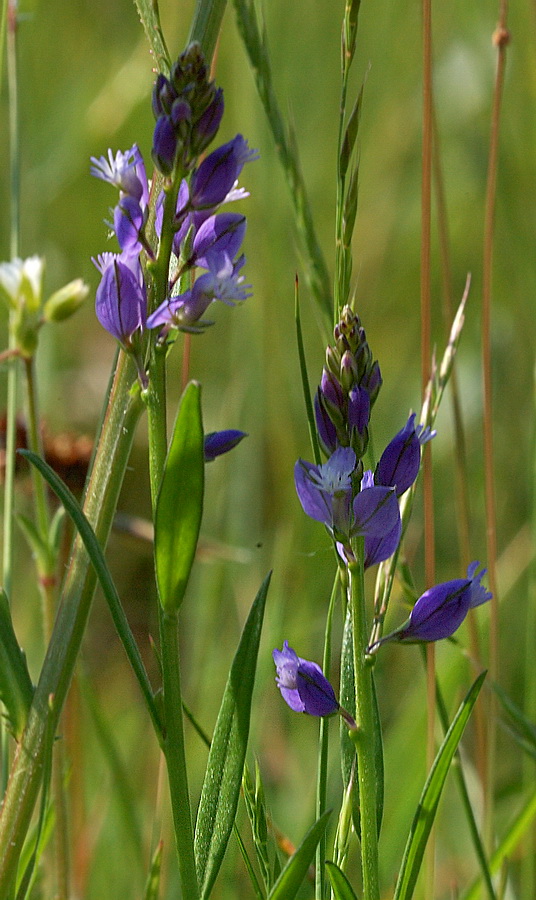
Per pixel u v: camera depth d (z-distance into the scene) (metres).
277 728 0.47
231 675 0.32
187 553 0.32
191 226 0.32
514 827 0.37
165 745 0.32
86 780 0.47
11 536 0.38
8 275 0.37
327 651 0.33
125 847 0.41
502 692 0.38
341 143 0.33
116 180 0.32
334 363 0.32
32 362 0.37
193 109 0.31
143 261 0.33
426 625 0.32
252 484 0.52
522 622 0.53
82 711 0.47
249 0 0.36
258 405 0.53
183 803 0.32
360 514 0.31
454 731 0.32
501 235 0.61
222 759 0.32
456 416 0.39
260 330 0.55
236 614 0.51
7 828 0.33
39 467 0.32
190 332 0.31
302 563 0.51
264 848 0.33
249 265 0.59
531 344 0.60
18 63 0.39
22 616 0.53
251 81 0.55
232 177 0.32
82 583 0.34
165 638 0.32
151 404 0.32
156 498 0.32
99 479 0.33
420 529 0.59
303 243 0.36
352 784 0.33
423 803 0.32
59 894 0.37
